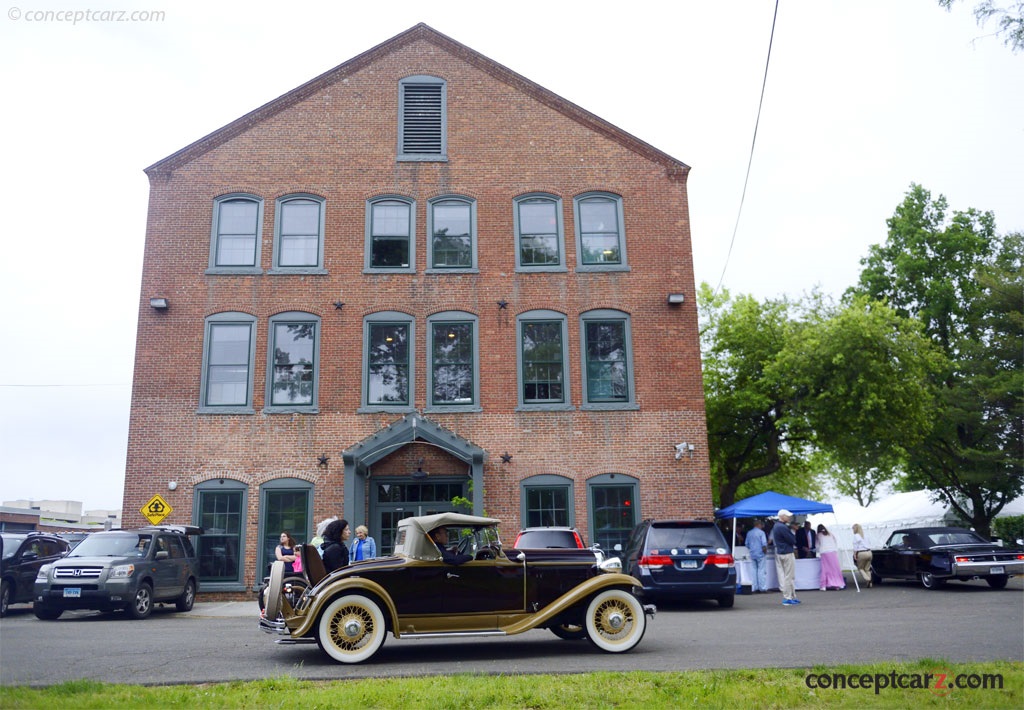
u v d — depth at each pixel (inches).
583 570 411.8
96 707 265.4
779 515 687.7
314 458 827.4
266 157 896.3
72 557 634.8
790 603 671.8
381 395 849.5
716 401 1122.7
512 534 822.5
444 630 391.2
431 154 908.6
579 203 906.7
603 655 390.6
